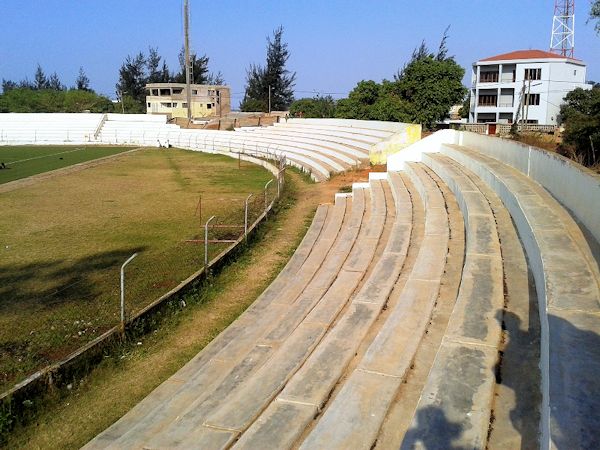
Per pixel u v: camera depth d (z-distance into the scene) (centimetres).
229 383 764
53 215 2164
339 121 4419
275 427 569
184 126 6919
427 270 939
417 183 1881
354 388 593
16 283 1277
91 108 9500
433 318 762
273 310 1108
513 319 656
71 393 819
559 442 369
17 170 3866
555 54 5931
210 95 9194
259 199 2488
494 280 770
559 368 452
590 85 5925
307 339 847
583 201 841
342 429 527
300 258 1505
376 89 4909
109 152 5528
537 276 729
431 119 4453
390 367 634
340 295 1046
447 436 457
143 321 1033
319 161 3603
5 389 794
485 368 552
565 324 522
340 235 1702
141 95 10656
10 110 9062
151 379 866
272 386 702
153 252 1565
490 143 1788
